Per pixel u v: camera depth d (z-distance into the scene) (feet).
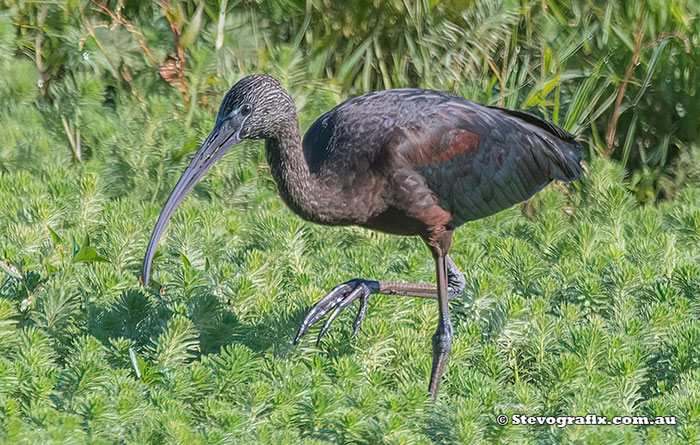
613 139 53.16
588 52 52.49
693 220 43.93
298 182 30.04
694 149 52.08
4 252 33.17
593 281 37.01
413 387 28.48
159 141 43.98
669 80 52.70
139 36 47.85
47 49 48.73
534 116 34.30
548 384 30.96
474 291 35.88
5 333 29.07
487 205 32.89
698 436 26.99
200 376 28.09
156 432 24.86
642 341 34.04
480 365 32.48
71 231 36.63
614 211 45.37
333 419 26.86
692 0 51.08
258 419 27.32
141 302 31.71
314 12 50.42
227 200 43.78
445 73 50.19
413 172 30.73
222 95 48.14
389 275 36.55
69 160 44.80
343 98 50.24
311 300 33.24
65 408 26.37
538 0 50.90
